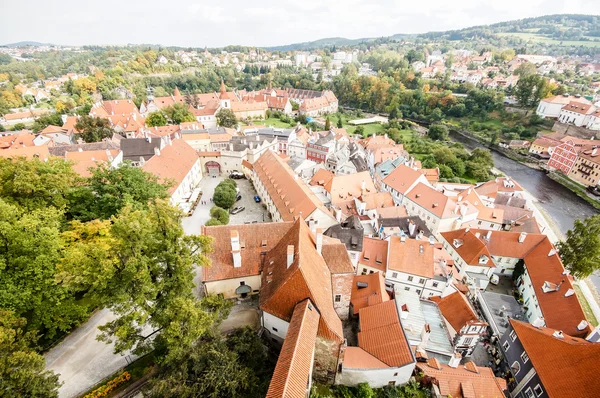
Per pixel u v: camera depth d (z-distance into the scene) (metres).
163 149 79.69
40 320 33.97
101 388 31.02
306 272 32.75
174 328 27.16
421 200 80.75
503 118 186.50
